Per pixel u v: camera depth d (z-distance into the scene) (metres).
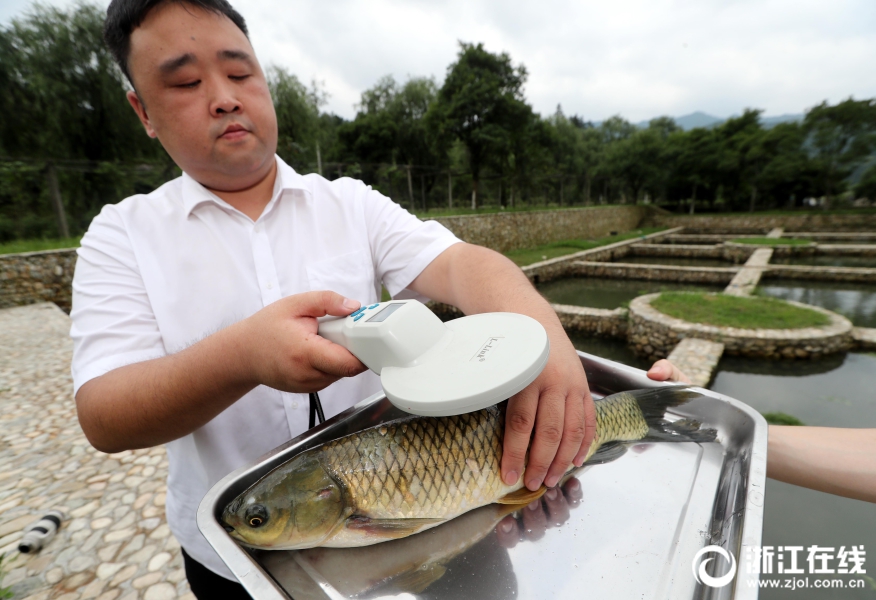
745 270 14.10
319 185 1.37
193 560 1.29
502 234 19.56
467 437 0.86
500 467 0.86
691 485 0.83
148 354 1.04
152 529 3.06
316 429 0.89
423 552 0.75
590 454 0.95
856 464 1.09
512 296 0.99
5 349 6.82
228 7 1.10
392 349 0.65
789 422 5.54
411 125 27.31
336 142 28.02
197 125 1.04
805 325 7.77
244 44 1.10
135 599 2.52
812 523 3.69
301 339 0.71
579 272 16.59
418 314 0.69
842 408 5.97
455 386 0.58
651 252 21.92
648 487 0.84
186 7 0.98
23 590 2.60
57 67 14.16
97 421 0.86
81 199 16.86
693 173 39.25
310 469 0.80
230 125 1.06
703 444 0.95
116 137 15.86
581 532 0.74
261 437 1.20
